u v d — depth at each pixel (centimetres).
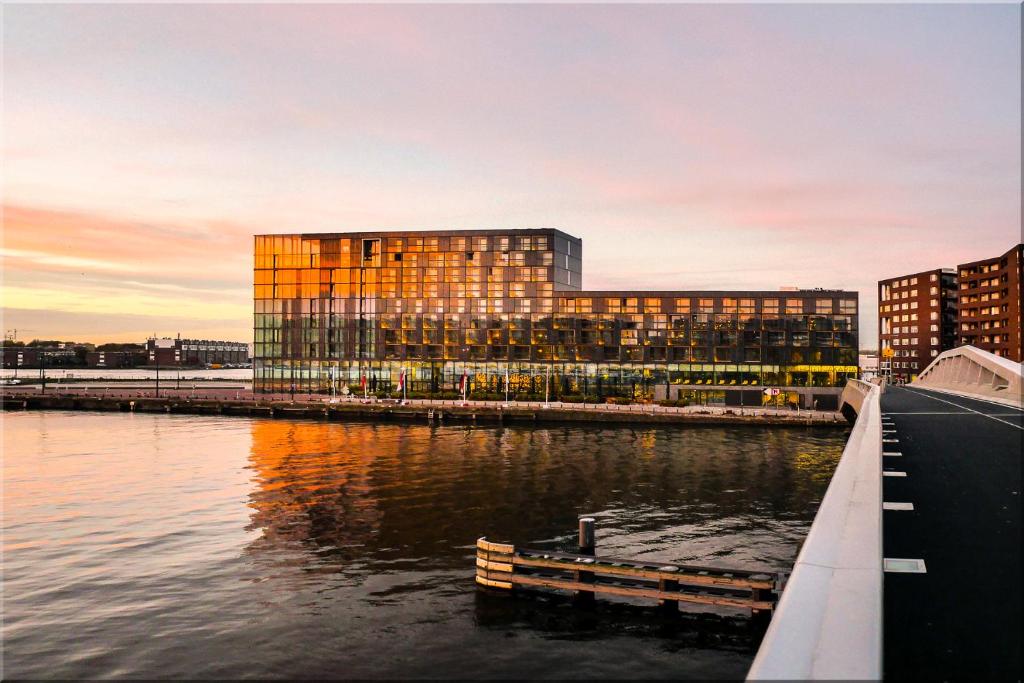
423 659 2645
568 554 3141
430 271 15850
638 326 14950
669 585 2816
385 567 3784
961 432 3509
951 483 2084
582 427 11575
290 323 16412
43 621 3061
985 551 1364
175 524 4791
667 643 2705
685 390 14700
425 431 11050
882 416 4541
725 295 14662
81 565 3844
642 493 5941
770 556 3994
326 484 6341
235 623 3022
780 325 14462
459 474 6912
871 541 1034
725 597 2725
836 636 698
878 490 1426
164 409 14925
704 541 4331
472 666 2580
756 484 6372
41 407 15888
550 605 3095
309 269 16350
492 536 4475
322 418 13275
